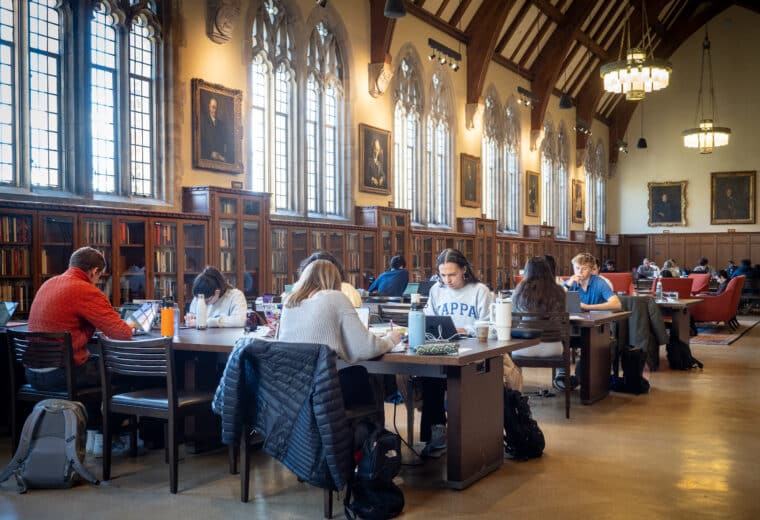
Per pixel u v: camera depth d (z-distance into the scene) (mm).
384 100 15406
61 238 7664
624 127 29453
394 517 3908
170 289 9094
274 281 11180
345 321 4012
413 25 16453
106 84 9398
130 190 9602
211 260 9766
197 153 10422
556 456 5199
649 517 3918
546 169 24875
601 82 26359
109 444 4625
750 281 21672
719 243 27688
